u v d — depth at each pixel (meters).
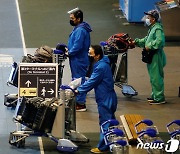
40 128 25.27
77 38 29.72
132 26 45.88
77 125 28.66
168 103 31.70
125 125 24.70
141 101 31.91
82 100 30.14
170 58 39.19
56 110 25.28
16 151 25.83
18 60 37.34
